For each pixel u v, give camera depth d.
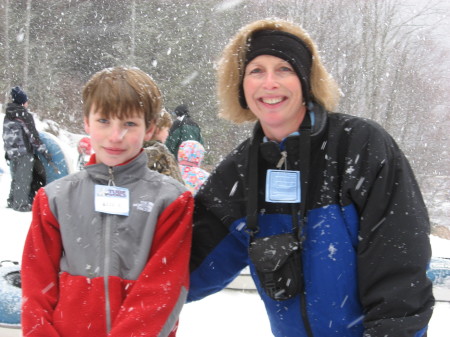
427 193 21.56
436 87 26.47
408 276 1.60
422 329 1.62
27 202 7.41
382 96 26.36
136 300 1.79
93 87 1.97
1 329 2.84
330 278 1.68
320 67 1.84
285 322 1.81
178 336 3.42
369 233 1.64
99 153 1.98
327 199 1.70
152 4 27.55
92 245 1.90
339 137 1.74
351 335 1.72
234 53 1.91
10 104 7.38
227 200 1.92
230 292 4.32
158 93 2.10
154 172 2.05
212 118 24.16
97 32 27.66
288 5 26.81
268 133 1.87
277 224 1.79
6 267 3.35
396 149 1.71
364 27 25.50
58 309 1.84
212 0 27.03
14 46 26.52
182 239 1.90
